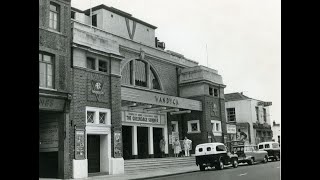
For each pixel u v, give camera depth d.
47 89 18.75
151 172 23.03
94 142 22.44
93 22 29.27
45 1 19.39
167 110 30.80
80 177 19.86
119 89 23.83
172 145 32.31
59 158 19.56
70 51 20.75
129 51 29.16
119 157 22.88
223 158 24.89
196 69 34.66
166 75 33.62
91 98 21.69
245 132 44.06
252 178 16.66
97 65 22.59
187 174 21.14
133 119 27.94
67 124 19.81
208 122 34.25
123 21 30.69
